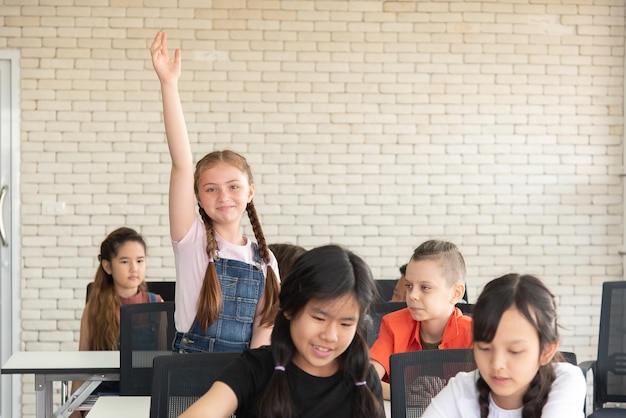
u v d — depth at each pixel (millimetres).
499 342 2086
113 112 6895
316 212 7027
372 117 7023
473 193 7105
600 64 7145
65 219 6910
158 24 6875
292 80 6965
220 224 3389
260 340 3352
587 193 7176
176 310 3393
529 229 7148
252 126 6953
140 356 4234
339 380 2395
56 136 6875
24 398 6988
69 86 6859
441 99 7047
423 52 7027
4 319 6918
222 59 6914
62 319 6941
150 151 6926
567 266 7180
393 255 7078
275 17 6938
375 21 7000
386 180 7051
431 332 3557
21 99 6844
